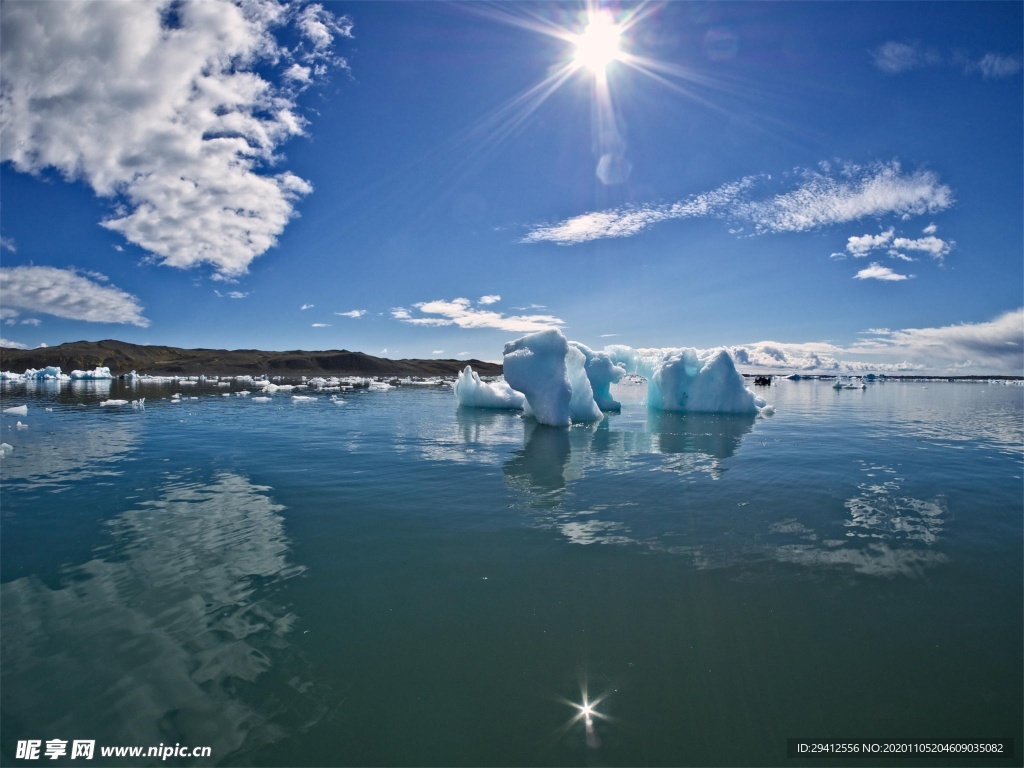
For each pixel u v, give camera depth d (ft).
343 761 7.37
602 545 15.10
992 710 8.40
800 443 33.94
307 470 25.21
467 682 9.02
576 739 7.80
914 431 40.65
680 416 51.70
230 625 10.70
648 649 9.98
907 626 10.78
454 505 19.19
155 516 17.76
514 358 44.62
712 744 7.73
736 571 13.35
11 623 10.72
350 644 10.08
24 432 38.55
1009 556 14.37
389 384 136.67
